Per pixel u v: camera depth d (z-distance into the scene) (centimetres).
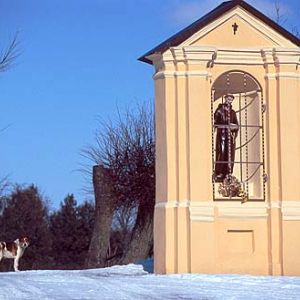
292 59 1895
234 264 1862
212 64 1886
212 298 1399
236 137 1959
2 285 1597
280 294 1461
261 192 1908
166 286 1582
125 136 3114
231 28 1894
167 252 1845
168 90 1869
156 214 1889
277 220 1881
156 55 1883
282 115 1891
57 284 1616
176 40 1855
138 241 2884
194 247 1831
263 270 1875
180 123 1859
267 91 1903
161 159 1880
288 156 1888
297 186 1891
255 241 1884
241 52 1891
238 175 1961
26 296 1410
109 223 2978
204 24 1873
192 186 1844
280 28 1897
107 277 1780
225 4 1945
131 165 3012
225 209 1878
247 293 1474
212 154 1878
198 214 1834
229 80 1922
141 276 1795
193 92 1853
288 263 1866
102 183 2984
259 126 1916
